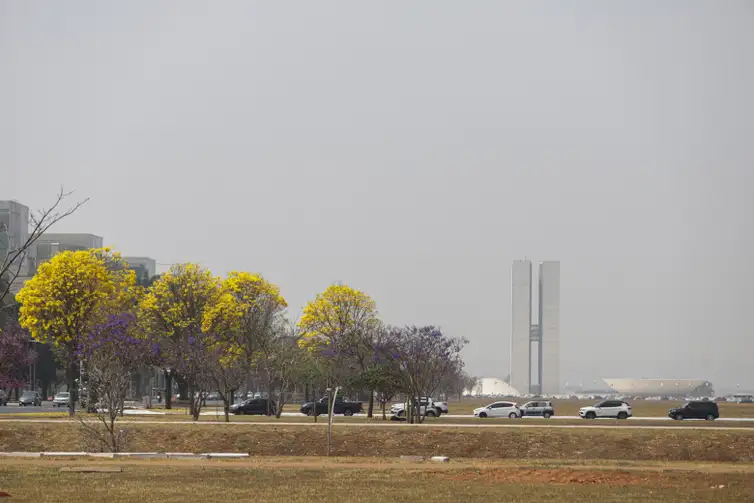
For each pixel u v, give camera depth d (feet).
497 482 379.76
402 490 350.02
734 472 424.46
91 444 549.13
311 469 426.10
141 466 433.07
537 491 349.41
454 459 508.94
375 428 597.93
